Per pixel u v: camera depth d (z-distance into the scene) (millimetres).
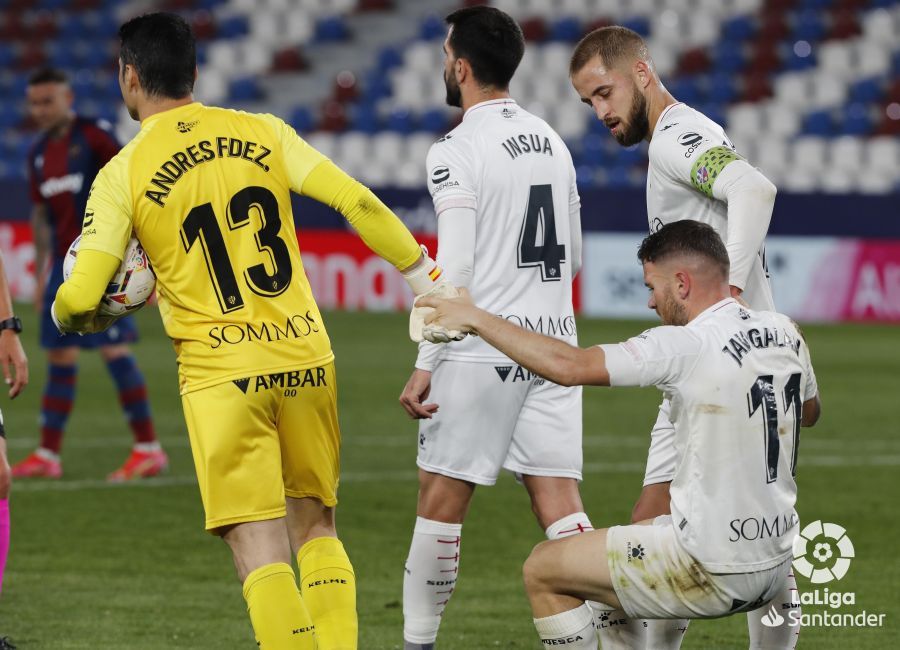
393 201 59844
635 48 17266
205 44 88188
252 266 14836
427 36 84938
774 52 80688
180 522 26453
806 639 19250
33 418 38625
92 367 49250
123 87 15367
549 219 17891
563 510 17672
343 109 80562
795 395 14250
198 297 14773
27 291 63312
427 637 17703
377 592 21641
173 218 14641
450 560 17656
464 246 17109
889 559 23844
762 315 14406
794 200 60312
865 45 80438
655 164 17078
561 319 18109
